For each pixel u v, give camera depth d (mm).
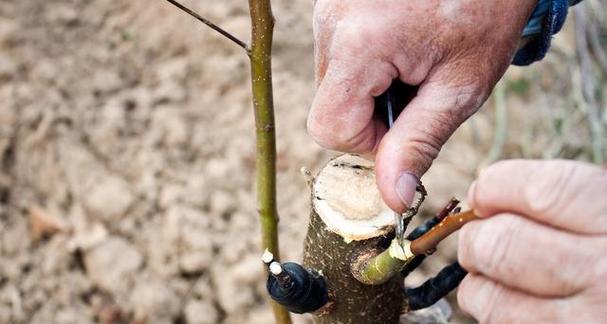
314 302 1092
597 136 3055
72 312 2494
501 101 3080
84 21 3201
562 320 707
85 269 2570
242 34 3020
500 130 3000
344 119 1119
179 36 3104
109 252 2547
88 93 2953
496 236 726
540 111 3135
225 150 2785
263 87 1180
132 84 3027
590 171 683
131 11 3219
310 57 3039
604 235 674
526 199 703
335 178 1129
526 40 1408
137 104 2936
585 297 689
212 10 3121
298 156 2717
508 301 756
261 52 1144
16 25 3100
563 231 696
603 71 3326
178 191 2676
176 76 3010
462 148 2902
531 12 1239
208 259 2537
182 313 2482
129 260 2547
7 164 2775
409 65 1119
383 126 1180
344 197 1102
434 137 1120
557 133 3074
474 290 790
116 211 2637
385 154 1080
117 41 3150
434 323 1491
